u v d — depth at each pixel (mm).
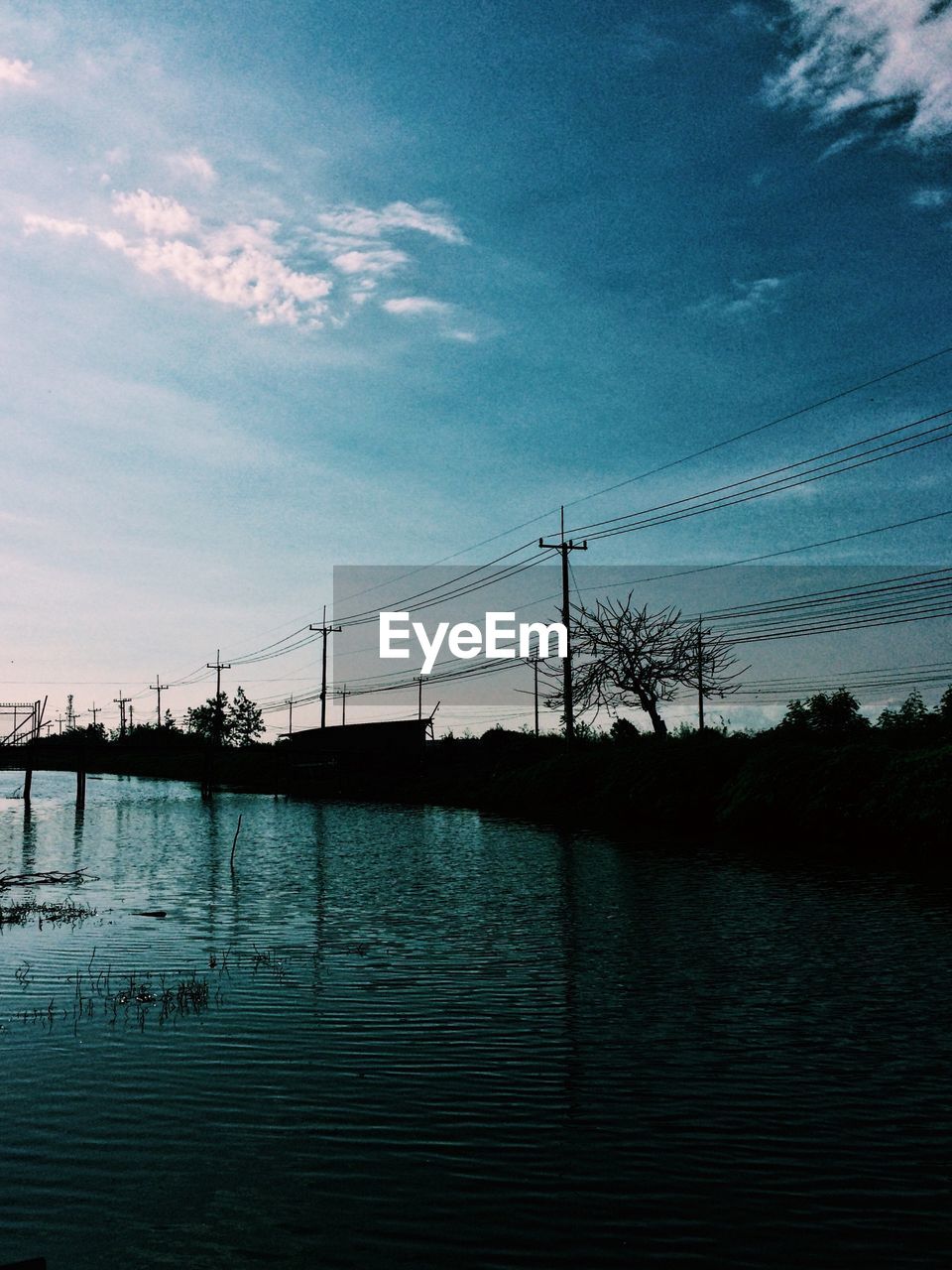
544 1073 10148
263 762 98312
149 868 30172
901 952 16094
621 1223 6906
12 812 60375
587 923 19266
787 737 40969
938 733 36375
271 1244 6652
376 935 18156
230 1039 11344
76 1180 7660
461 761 78062
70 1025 11891
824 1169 7781
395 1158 8031
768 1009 12625
